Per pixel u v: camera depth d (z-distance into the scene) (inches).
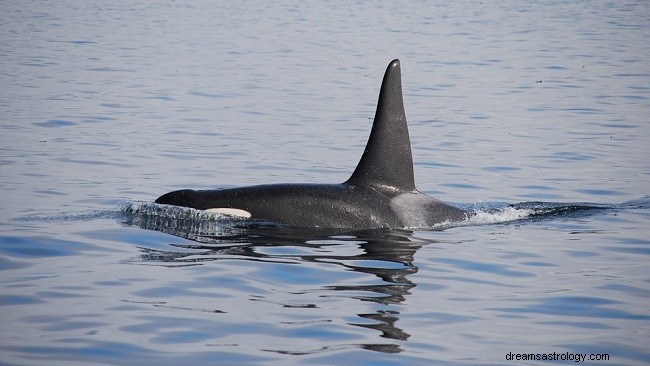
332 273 1536.7
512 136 3078.2
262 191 1915.6
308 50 5580.7
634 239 1809.8
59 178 2272.4
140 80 4210.1
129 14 7755.9
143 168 2434.8
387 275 1536.7
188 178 2331.4
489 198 2213.3
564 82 4421.8
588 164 2635.3
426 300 1411.2
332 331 1259.8
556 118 3447.3
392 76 1910.7
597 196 2244.1
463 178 2436.0
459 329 1285.7
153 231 1784.0
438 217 1924.2
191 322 1280.8
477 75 4662.9
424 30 6939.0
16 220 1841.8
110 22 7042.3
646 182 2399.1
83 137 2847.0
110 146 2719.0
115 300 1365.7
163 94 3818.9
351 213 1871.3
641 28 7042.3
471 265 1615.4
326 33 6619.1
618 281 1525.6
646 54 5497.1
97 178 2289.6
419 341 1234.0
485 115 3503.9
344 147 2812.5
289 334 1244.5
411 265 1605.6
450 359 1173.7
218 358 1154.0
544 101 3853.3
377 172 1937.7
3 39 5703.7
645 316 1352.1
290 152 2719.0
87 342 1195.3
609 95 4010.8
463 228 1897.1
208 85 4109.3
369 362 1157.1
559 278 1544.0
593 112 3577.8
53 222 1833.2
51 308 1323.8
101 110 3378.4
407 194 1945.1
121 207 1950.1
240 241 1729.8
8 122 3065.9
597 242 1787.6
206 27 6879.9
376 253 1672.0
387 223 1871.3
